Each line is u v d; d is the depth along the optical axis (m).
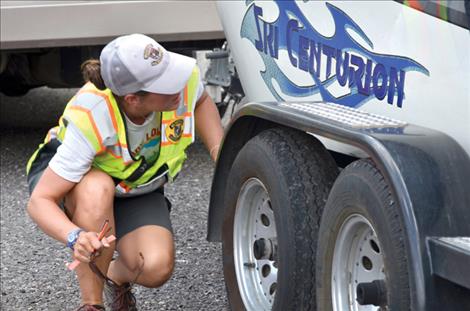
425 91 5.45
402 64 5.62
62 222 5.90
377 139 5.08
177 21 10.87
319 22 6.36
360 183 5.27
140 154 6.26
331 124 5.43
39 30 10.84
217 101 11.93
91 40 10.91
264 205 6.45
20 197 10.60
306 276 5.91
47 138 6.46
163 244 6.34
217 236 7.01
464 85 5.12
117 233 6.48
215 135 6.76
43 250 8.95
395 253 4.95
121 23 10.83
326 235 5.64
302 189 5.93
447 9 5.20
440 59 5.30
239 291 6.60
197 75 6.43
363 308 5.51
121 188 6.38
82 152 6.05
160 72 5.84
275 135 6.20
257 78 7.23
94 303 6.28
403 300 4.91
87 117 6.03
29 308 7.61
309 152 6.04
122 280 6.57
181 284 7.95
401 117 5.68
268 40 6.99
